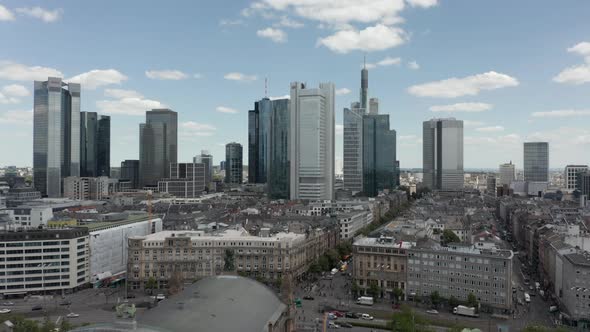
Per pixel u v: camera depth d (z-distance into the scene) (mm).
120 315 164000
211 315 197250
